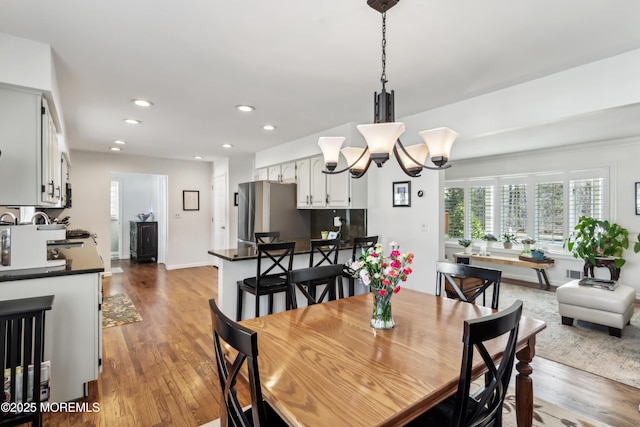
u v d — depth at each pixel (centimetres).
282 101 295
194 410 204
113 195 778
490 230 612
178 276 590
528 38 188
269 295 302
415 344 146
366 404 101
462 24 174
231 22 171
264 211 460
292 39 189
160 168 645
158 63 219
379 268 165
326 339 151
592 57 211
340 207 394
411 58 213
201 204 695
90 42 191
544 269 513
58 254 285
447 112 307
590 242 467
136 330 334
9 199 188
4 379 156
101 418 195
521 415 167
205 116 341
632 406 210
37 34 182
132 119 352
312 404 101
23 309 157
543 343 307
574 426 190
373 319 168
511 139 442
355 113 332
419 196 349
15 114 190
